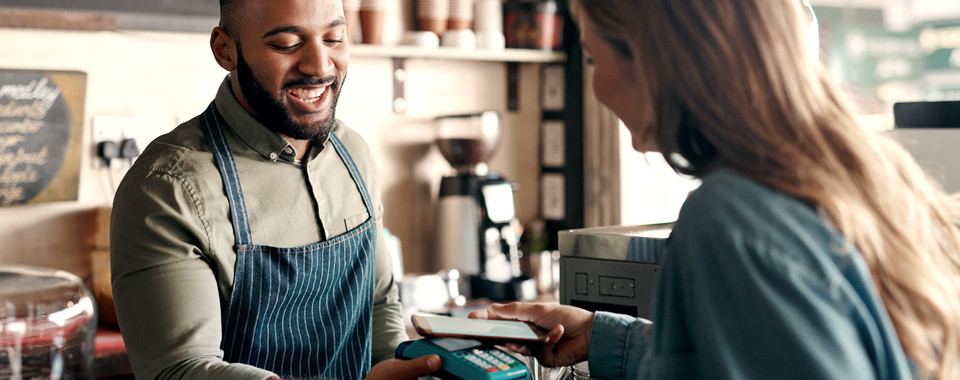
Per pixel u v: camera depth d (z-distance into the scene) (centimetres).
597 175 320
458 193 295
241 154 143
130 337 129
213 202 137
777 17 77
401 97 303
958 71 435
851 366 65
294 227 146
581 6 85
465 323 116
